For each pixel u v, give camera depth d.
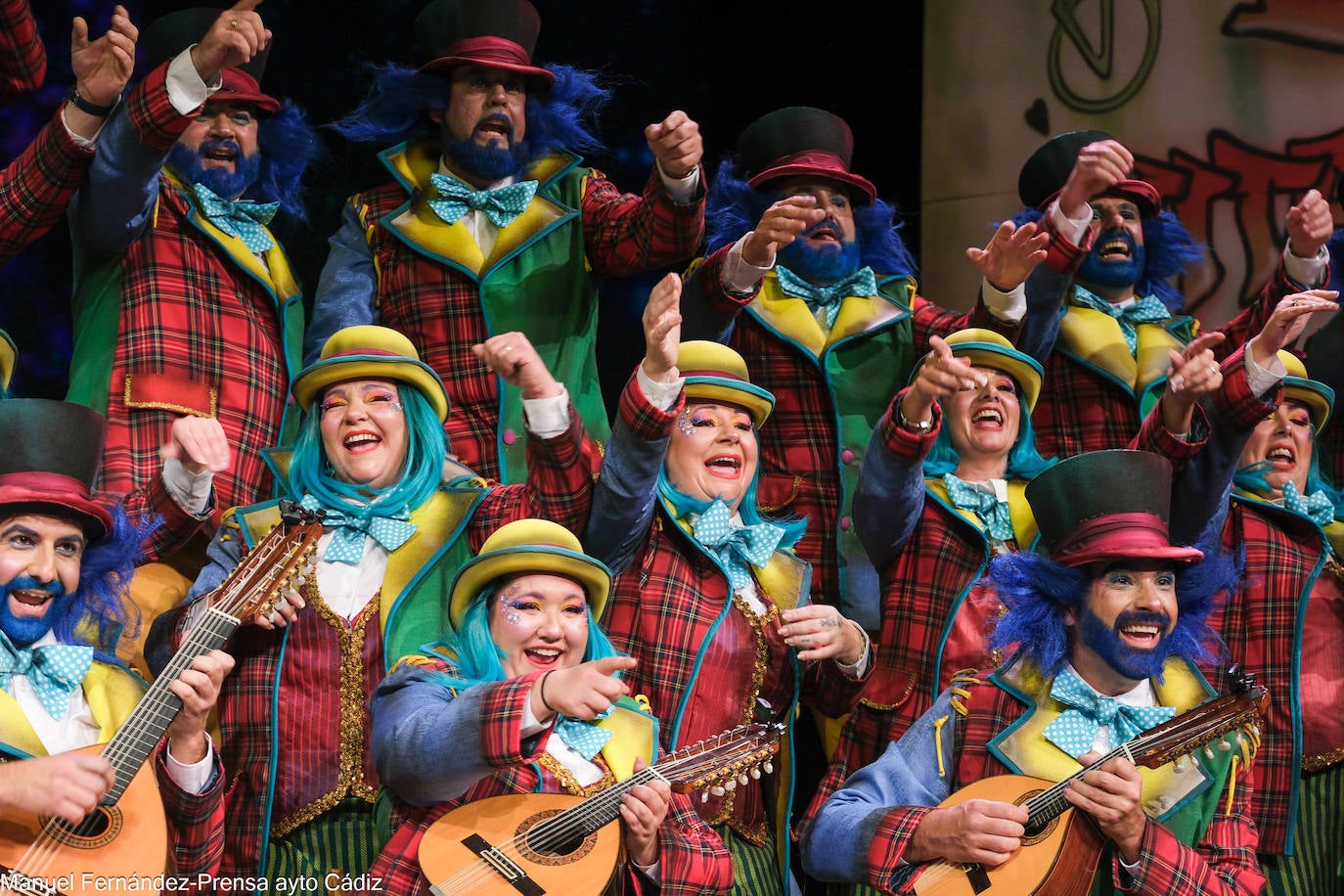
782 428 13.27
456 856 8.88
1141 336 13.86
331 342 11.11
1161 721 9.92
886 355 13.55
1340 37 17.06
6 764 8.45
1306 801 12.07
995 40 18.09
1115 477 10.13
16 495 9.27
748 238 12.63
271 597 9.48
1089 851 9.53
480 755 8.68
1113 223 13.95
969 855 9.29
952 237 18.12
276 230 13.61
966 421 12.16
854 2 18.45
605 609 10.91
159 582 11.09
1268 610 12.09
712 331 12.92
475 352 10.63
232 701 10.02
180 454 10.70
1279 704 11.89
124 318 11.88
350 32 16.47
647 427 10.49
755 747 9.70
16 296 15.45
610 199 12.95
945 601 11.72
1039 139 17.91
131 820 8.73
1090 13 17.83
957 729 10.17
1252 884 9.61
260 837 9.84
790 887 10.83
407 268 12.61
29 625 9.31
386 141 13.52
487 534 10.73
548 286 12.65
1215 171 17.44
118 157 11.34
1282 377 11.63
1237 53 17.41
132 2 15.90
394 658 10.15
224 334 12.11
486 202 12.76
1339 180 16.77
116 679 9.46
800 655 10.58
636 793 9.05
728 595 10.95
